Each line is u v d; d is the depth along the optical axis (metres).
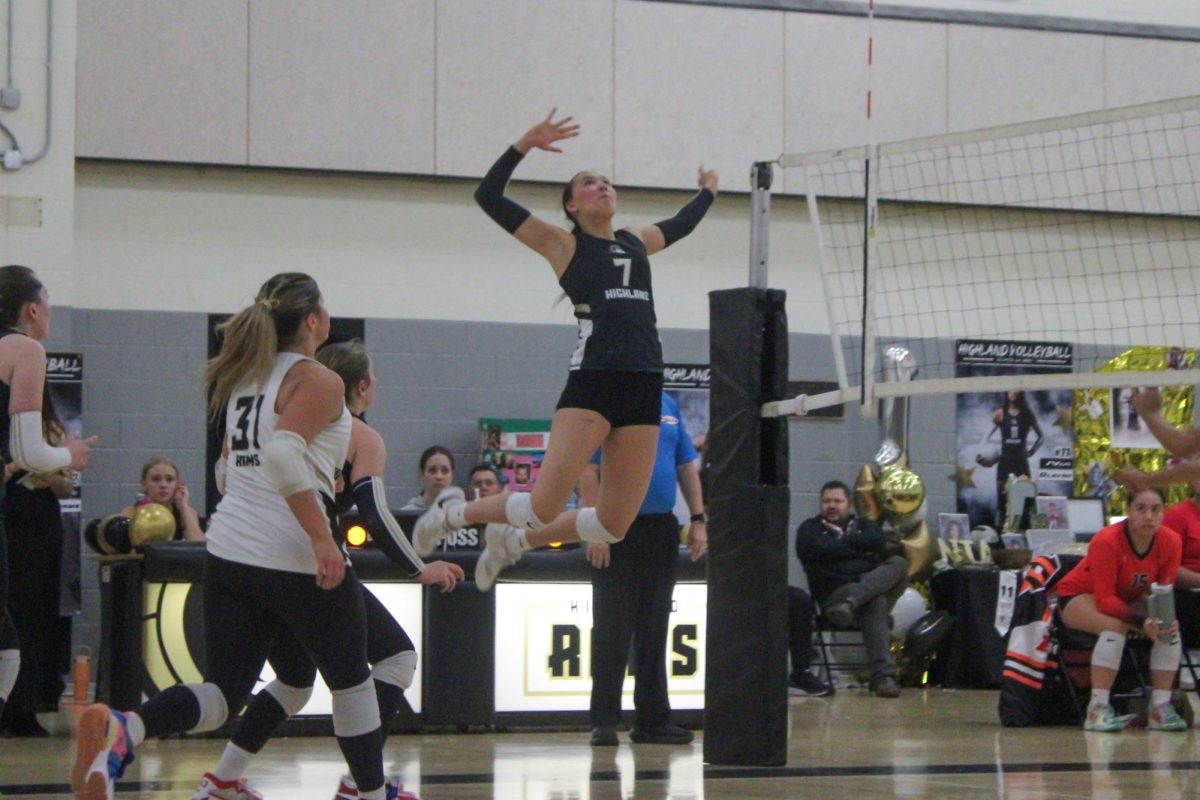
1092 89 14.55
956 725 9.30
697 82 13.68
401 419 12.91
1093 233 14.45
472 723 8.38
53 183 12.06
